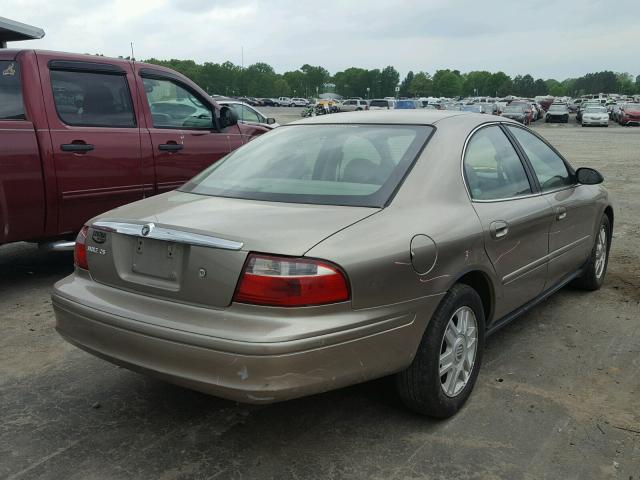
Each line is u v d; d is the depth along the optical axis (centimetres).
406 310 279
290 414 326
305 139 365
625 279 574
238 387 248
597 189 507
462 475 273
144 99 589
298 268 250
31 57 508
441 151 332
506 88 17938
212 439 303
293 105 10344
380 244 270
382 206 294
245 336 246
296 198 307
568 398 344
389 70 16388
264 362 244
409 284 279
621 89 19450
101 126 549
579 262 481
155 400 343
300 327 247
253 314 252
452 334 313
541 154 436
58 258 655
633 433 307
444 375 314
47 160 504
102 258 300
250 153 374
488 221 332
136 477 272
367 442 299
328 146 349
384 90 16375
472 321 329
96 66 551
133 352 274
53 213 515
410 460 285
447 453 290
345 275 255
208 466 280
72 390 354
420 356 296
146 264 283
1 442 299
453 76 16562
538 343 422
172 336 260
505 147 393
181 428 313
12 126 484
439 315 298
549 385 359
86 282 310
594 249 507
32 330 446
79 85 539
